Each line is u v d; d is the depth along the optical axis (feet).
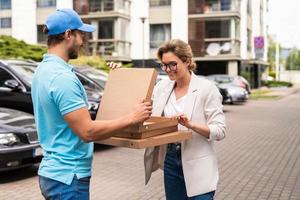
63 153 9.07
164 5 116.78
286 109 73.26
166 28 117.19
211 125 11.51
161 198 20.99
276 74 200.85
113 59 112.68
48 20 9.19
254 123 53.11
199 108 11.68
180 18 115.85
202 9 115.34
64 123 9.02
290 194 21.91
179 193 12.25
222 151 33.86
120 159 29.84
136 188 22.71
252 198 21.20
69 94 8.74
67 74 8.89
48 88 8.83
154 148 12.26
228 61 116.16
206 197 11.72
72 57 9.41
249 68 135.54
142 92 9.46
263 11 161.27
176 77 11.84
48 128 9.13
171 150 12.05
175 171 12.10
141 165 28.07
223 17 113.80
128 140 9.34
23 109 31.78
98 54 113.50
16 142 22.86
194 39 116.06
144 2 117.70
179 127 11.80
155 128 9.81
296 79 229.25
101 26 115.85
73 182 9.08
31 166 26.68
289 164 29.12
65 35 9.12
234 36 115.24
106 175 25.38
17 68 33.24
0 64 33.14
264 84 164.35
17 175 24.71
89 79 36.99
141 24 118.42
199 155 11.72
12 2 122.11
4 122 23.57
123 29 116.16
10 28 122.93
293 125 51.24
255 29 146.00
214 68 118.32
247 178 25.12
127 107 9.50
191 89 11.79
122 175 25.43
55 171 9.06
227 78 86.48
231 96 79.77
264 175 25.90
